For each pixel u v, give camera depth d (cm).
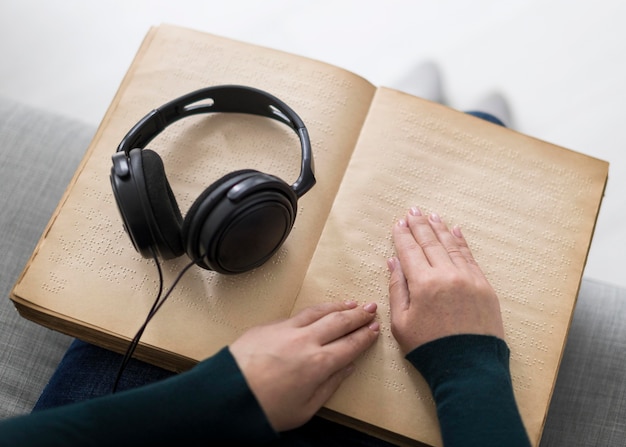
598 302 87
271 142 76
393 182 75
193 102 73
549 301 72
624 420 81
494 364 64
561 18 136
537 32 135
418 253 70
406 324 67
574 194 76
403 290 69
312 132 76
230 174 62
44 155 93
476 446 60
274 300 70
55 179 92
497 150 77
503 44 135
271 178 61
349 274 72
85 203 73
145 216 60
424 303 67
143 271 70
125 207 60
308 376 62
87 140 95
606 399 81
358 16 137
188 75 79
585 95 132
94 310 68
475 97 132
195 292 70
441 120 78
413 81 132
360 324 68
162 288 67
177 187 73
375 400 67
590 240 75
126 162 61
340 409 66
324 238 73
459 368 64
